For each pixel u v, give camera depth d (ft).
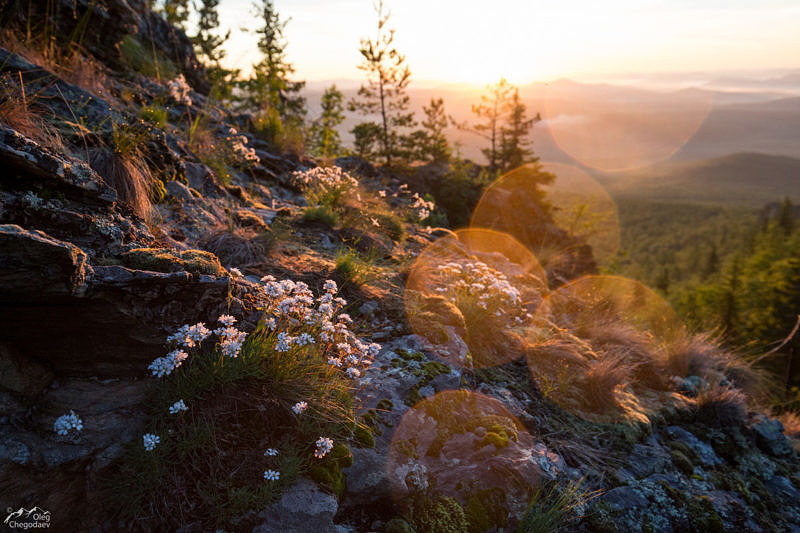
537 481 11.59
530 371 16.80
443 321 15.93
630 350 21.20
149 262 10.17
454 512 10.22
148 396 9.42
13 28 22.20
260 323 10.95
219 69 56.75
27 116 13.30
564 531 11.39
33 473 7.93
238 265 15.47
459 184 79.87
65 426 7.72
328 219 22.48
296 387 10.26
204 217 17.79
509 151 144.97
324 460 9.60
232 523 8.29
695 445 16.70
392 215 26.13
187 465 8.68
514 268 28.58
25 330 8.52
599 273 68.28
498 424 12.80
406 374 12.92
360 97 100.12
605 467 13.73
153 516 8.14
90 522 8.10
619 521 12.22
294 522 8.53
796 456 18.61
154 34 44.96
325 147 68.28
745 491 15.03
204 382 9.45
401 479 10.10
